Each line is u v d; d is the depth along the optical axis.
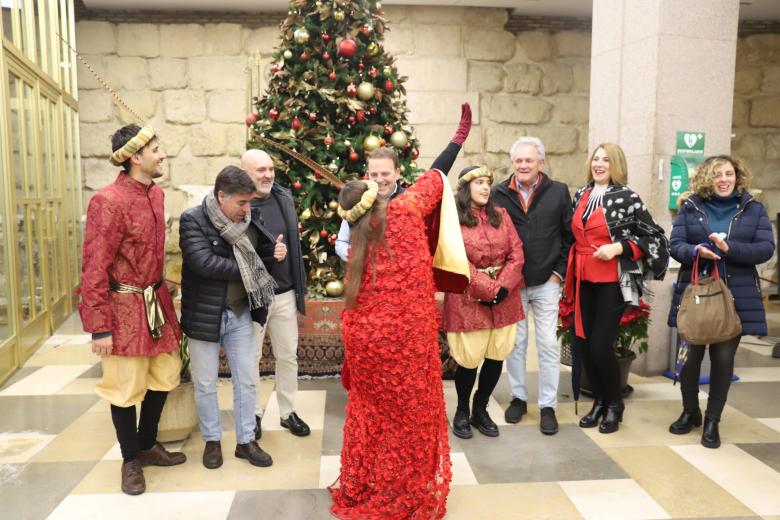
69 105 7.43
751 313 3.37
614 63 5.01
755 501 2.79
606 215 3.52
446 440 2.63
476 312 3.40
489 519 2.63
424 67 8.34
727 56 4.69
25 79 5.61
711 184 3.49
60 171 6.88
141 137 2.70
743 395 4.33
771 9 8.30
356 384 2.61
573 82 8.65
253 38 8.22
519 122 8.58
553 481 3.00
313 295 4.78
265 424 3.76
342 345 4.68
